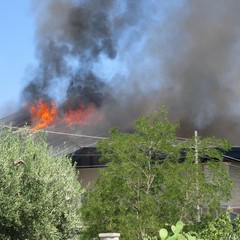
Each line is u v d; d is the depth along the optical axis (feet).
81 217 79.30
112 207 79.41
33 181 68.69
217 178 82.64
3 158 66.80
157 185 81.61
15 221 64.90
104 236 65.10
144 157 81.00
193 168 80.07
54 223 75.61
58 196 74.95
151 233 75.97
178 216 79.00
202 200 79.71
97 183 81.76
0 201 63.72
